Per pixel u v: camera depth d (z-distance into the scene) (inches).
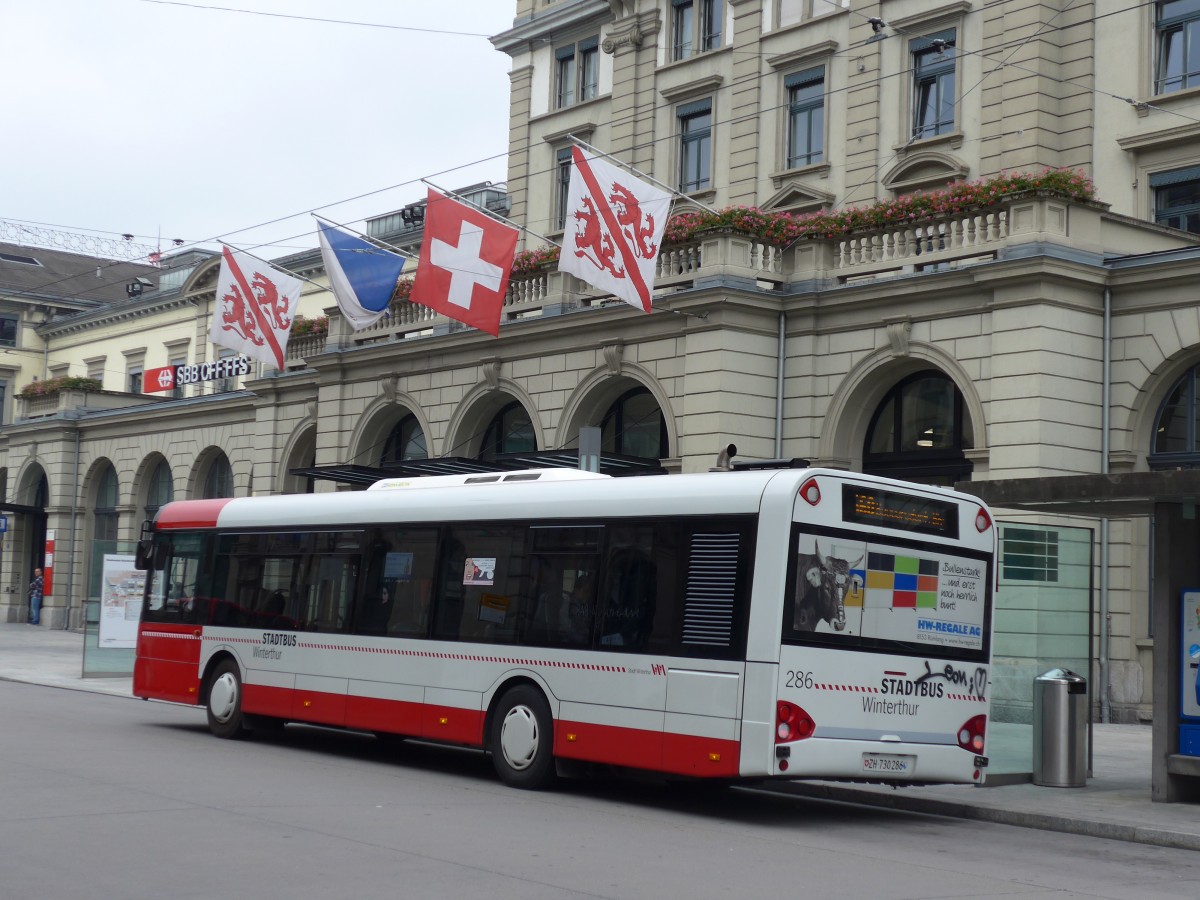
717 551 496.4
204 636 738.8
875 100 1192.2
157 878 338.3
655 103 1395.2
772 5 1290.6
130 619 1145.4
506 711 565.6
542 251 1154.0
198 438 1764.3
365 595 647.8
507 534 582.6
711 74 1333.7
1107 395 892.6
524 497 579.8
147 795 479.5
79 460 2011.6
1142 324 885.8
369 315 1123.3
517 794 538.0
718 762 480.1
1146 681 888.3
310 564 683.4
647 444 1088.8
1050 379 865.5
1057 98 1096.8
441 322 1238.3
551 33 1518.2
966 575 524.7
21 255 2869.1
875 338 951.6
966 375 900.6
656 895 337.4
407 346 1254.9
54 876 338.6
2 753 593.6
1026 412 863.1
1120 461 888.3
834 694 481.7
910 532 508.7
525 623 564.4
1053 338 869.2
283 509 710.5
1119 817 501.7
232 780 535.2
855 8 1214.9
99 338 2351.1
